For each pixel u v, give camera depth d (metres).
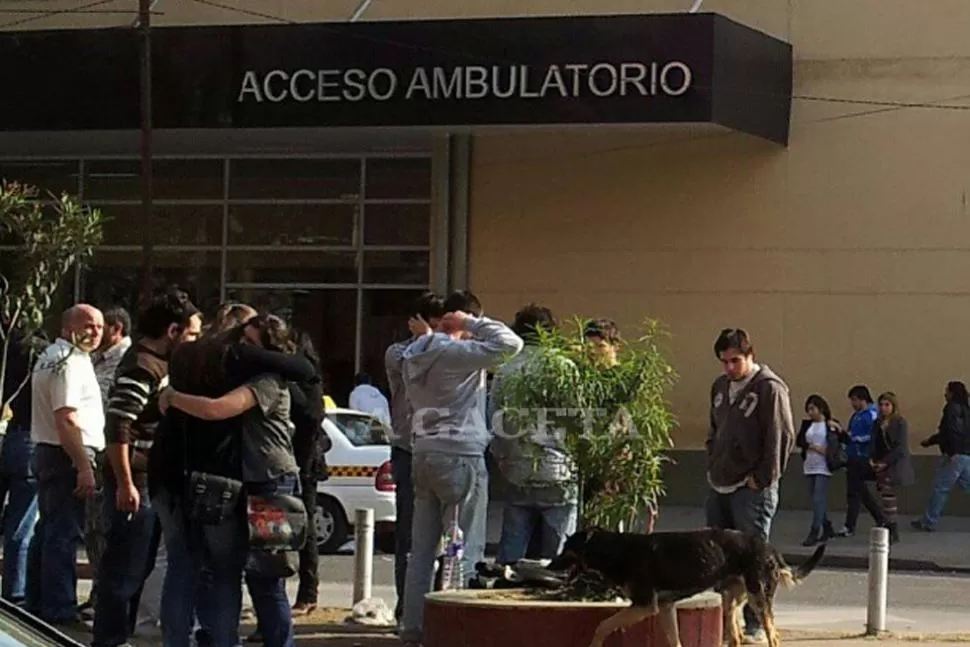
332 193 25.66
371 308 25.47
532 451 9.65
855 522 20.81
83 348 10.12
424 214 25.27
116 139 24.88
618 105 21.97
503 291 24.61
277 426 8.18
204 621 8.73
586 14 23.95
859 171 23.30
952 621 13.22
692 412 23.75
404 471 10.77
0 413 10.44
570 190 24.38
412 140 24.70
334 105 22.69
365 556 11.94
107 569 9.13
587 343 9.58
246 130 23.33
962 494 22.92
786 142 23.53
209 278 26.05
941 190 23.06
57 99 23.39
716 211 23.77
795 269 23.50
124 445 8.69
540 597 9.32
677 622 9.09
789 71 23.44
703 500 23.59
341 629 11.12
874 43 23.25
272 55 22.77
